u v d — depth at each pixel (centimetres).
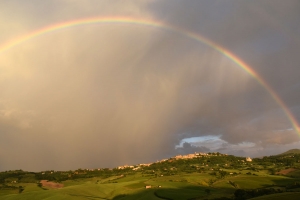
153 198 12362
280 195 8712
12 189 18250
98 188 16050
